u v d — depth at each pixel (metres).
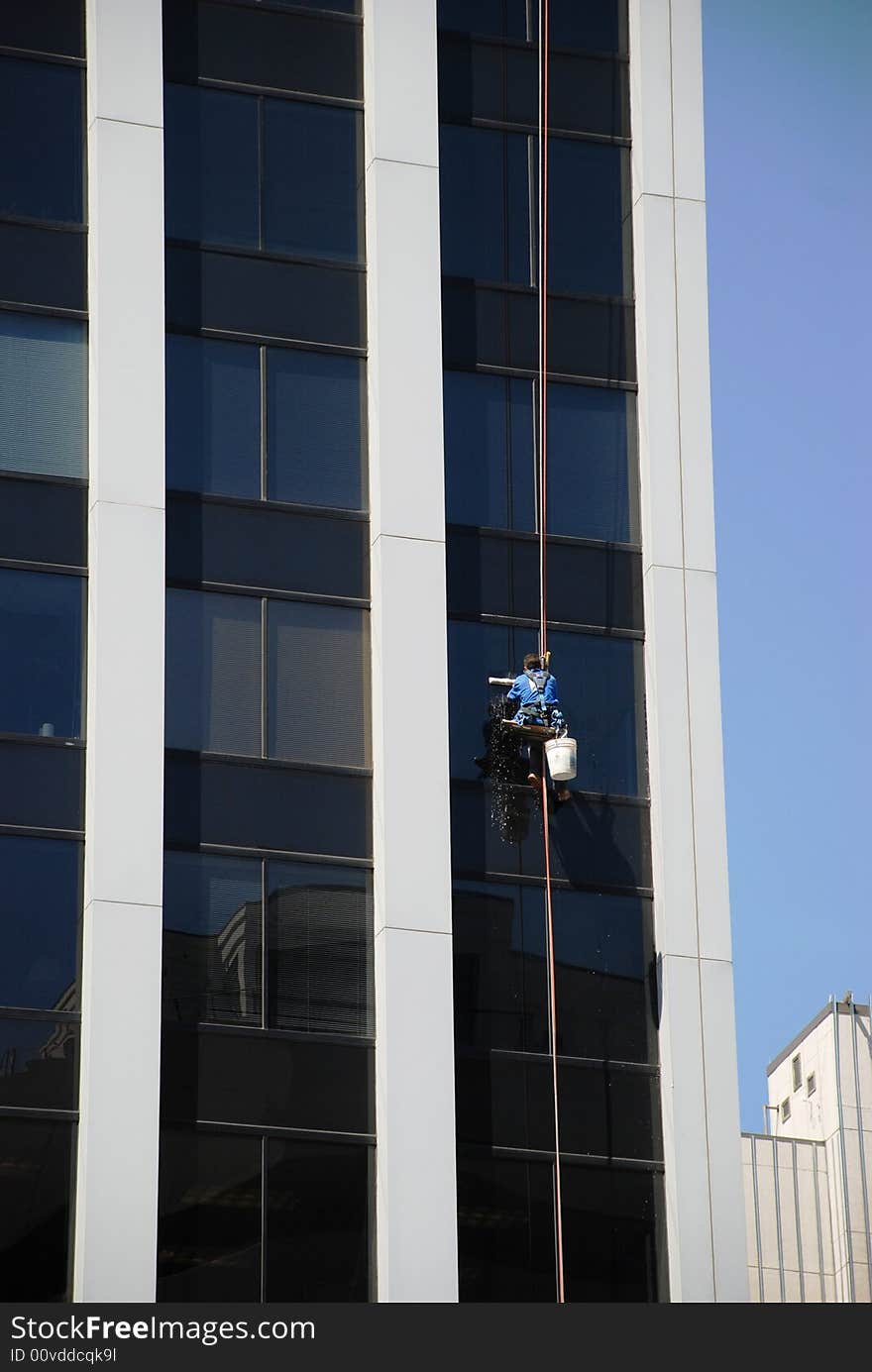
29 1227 43.38
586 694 49.72
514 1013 47.09
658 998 47.88
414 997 46.12
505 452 50.88
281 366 50.25
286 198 51.38
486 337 51.53
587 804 48.97
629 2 54.62
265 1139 44.97
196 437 49.28
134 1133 43.94
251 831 47.00
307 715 48.19
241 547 48.84
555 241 52.59
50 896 45.53
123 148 49.91
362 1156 45.41
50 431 48.62
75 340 49.31
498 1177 45.91
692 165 53.25
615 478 51.34
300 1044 45.81
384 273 50.69
